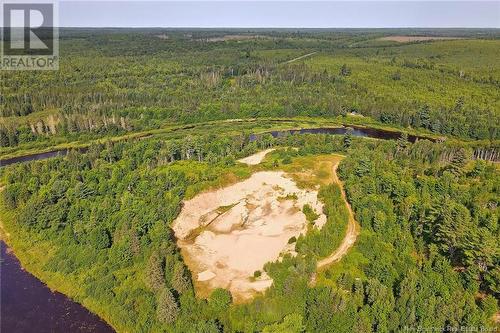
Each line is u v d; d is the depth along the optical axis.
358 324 91.81
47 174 161.75
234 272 118.00
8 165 188.62
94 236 121.56
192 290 107.88
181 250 127.81
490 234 107.19
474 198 133.00
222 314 100.88
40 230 133.75
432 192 138.50
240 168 168.50
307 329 95.56
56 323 103.31
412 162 167.25
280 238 132.25
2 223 142.00
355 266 114.25
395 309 95.69
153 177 155.38
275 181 162.25
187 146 186.50
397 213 130.38
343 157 181.62
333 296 97.62
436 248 111.19
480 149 190.00
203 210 148.38
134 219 125.56
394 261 111.69
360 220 130.00
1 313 105.88
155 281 106.12
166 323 98.94
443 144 190.12
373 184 140.50
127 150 190.62
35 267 121.25
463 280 102.12
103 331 101.19
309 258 114.94
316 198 149.25
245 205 150.50
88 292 110.31
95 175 158.88
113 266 116.50
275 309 100.12
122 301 105.56
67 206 138.12
